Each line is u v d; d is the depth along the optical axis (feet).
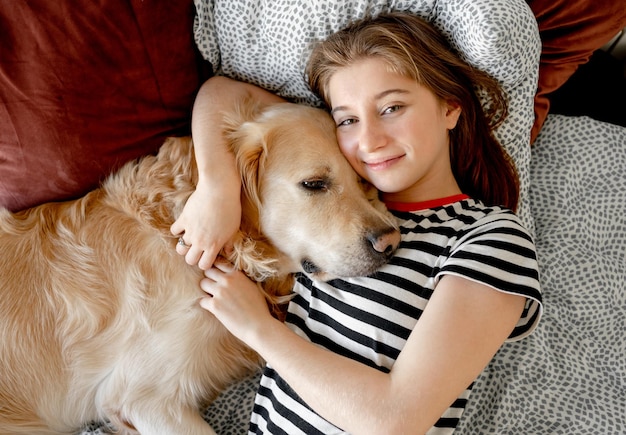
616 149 5.24
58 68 4.01
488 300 3.30
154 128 4.53
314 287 4.13
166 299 4.16
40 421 4.40
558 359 4.67
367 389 3.35
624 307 4.94
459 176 4.49
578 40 4.91
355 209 3.90
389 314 3.68
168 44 4.29
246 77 4.72
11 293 4.21
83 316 4.19
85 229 4.32
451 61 3.95
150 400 4.20
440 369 3.24
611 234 5.15
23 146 4.18
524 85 4.41
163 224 4.24
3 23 3.96
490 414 4.44
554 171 5.20
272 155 4.07
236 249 4.16
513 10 3.86
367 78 3.72
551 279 4.91
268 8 4.18
